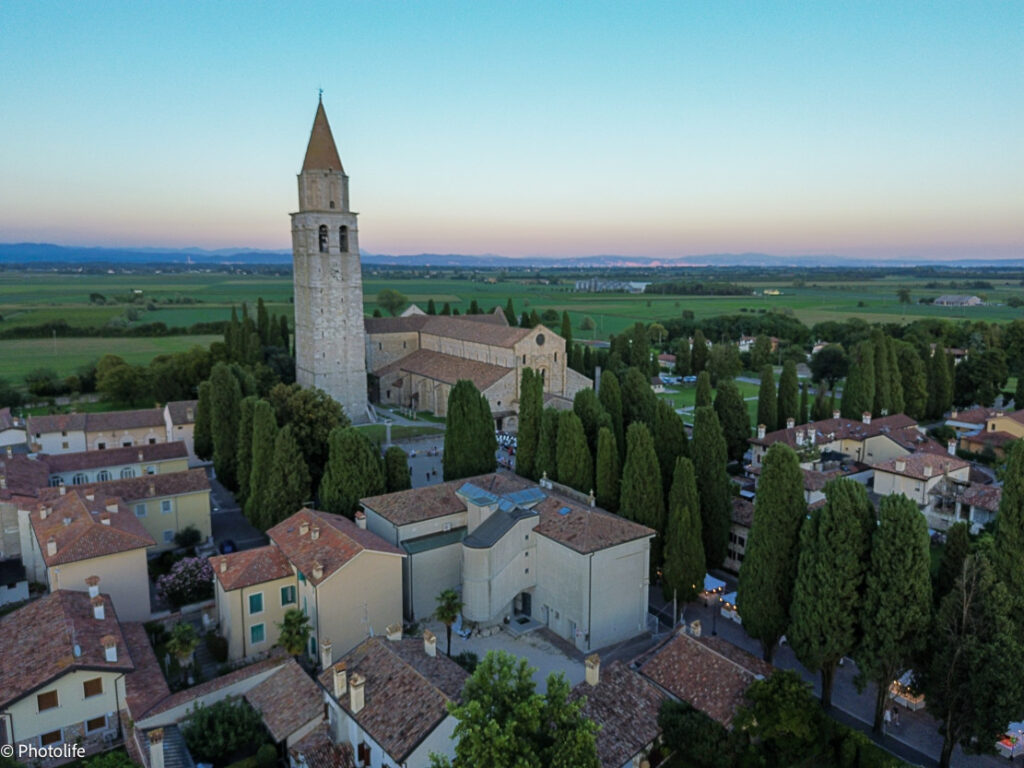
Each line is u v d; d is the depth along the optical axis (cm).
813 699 4403
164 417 11281
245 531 8244
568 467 7556
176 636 5241
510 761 3212
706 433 6769
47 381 16000
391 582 5841
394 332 16512
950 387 14262
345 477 7212
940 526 8356
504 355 13488
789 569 5175
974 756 4562
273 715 4519
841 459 10575
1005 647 4009
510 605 6341
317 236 12594
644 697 4506
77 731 4431
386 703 4141
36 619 4819
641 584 6159
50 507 6656
